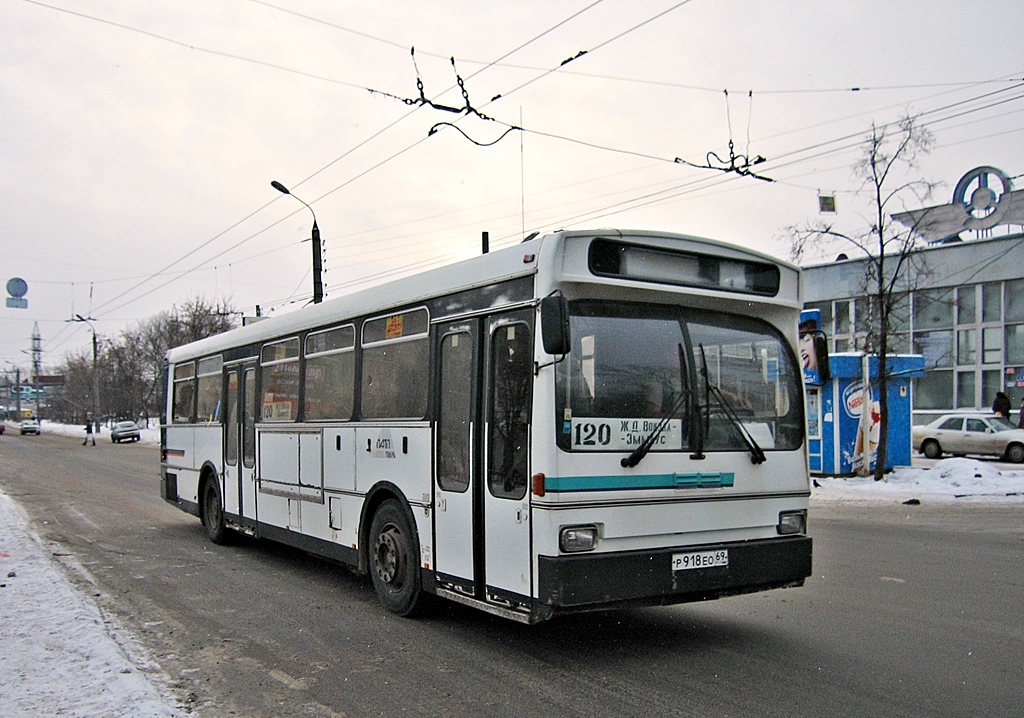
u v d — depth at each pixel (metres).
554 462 5.59
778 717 4.82
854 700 5.10
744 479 6.32
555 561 5.49
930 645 6.33
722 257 6.50
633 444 5.88
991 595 8.13
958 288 34.44
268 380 10.35
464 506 6.47
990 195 33.41
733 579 6.11
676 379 6.16
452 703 5.15
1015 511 15.46
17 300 30.45
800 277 6.91
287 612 7.62
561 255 5.81
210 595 8.38
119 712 4.69
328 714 4.99
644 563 5.74
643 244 6.14
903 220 24.95
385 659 6.10
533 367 5.80
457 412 6.65
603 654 6.17
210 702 5.20
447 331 6.87
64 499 18.14
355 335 8.35
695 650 6.23
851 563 9.97
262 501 10.30
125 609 7.74
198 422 12.73
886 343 19.84
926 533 12.60
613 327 5.98
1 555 9.91
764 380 6.62
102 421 87.62
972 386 34.03
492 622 7.19
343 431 8.38
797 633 6.70
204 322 54.22
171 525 13.97
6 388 127.94
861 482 19.59
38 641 6.12
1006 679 5.50
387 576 7.50
